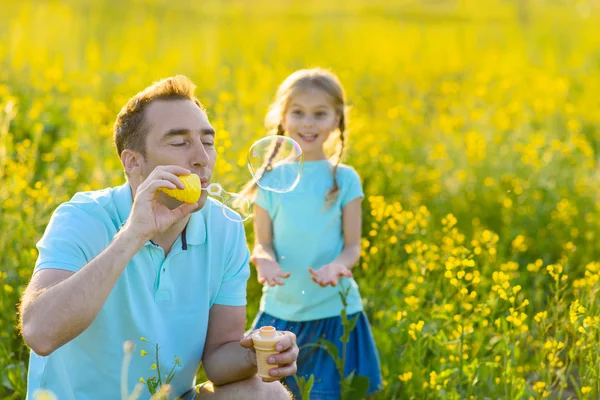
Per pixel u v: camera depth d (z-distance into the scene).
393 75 12.73
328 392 4.32
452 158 7.59
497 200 6.94
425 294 4.73
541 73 12.78
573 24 18.61
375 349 4.45
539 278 5.09
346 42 15.77
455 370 4.00
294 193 4.58
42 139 7.66
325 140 4.68
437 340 4.17
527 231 6.52
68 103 8.62
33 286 2.84
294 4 24.22
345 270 4.20
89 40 13.10
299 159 3.99
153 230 2.79
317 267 4.57
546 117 9.52
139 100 3.07
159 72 11.20
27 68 9.66
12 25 12.42
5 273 4.70
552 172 7.21
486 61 13.90
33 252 4.81
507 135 8.34
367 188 6.69
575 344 3.98
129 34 14.38
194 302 3.18
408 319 4.38
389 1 26.20
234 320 3.34
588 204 6.98
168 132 2.99
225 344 3.29
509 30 18.08
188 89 3.10
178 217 2.88
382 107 10.20
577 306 3.92
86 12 17.41
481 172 7.28
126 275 3.01
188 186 2.84
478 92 9.52
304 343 4.45
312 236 4.56
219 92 9.55
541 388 3.87
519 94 10.65
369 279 5.22
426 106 10.39
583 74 13.10
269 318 4.58
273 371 3.04
